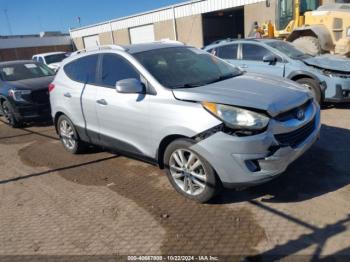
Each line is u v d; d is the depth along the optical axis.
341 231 3.30
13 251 3.47
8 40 37.72
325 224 3.42
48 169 5.56
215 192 3.84
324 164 4.70
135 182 4.76
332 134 5.85
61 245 3.50
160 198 4.24
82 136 5.64
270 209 3.77
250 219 3.63
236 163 3.56
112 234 3.60
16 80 8.93
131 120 4.46
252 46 8.47
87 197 4.46
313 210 3.67
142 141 4.43
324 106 7.88
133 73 4.53
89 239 3.55
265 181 3.62
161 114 4.04
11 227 3.91
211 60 5.09
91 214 4.03
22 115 8.30
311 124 4.07
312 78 7.43
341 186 4.10
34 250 3.46
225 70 4.92
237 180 3.62
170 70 4.48
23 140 7.51
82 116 5.40
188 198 4.11
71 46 42.09
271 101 3.65
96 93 5.03
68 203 4.35
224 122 3.56
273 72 7.97
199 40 26.42
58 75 5.97
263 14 21.28
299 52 8.28
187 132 3.77
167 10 28.20
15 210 4.30
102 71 5.06
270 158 3.53
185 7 26.70
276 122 3.58
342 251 3.04
